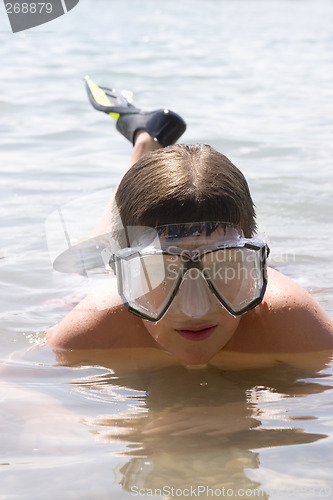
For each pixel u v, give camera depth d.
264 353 4.60
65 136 12.82
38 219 7.96
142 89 18.17
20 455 3.11
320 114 14.96
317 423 3.42
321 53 25.77
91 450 3.15
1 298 5.84
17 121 14.07
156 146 8.08
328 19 39.97
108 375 4.25
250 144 12.12
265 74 20.89
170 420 3.49
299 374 4.23
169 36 31.17
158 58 24.02
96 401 3.79
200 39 30.30
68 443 3.22
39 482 2.85
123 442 3.23
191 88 18.42
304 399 3.78
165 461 3.02
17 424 3.45
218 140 12.45
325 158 10.94
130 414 3.60
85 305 4.95
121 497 2.73
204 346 4.15
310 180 9.52
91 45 27.03
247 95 17.56
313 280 6.16
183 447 3.16
